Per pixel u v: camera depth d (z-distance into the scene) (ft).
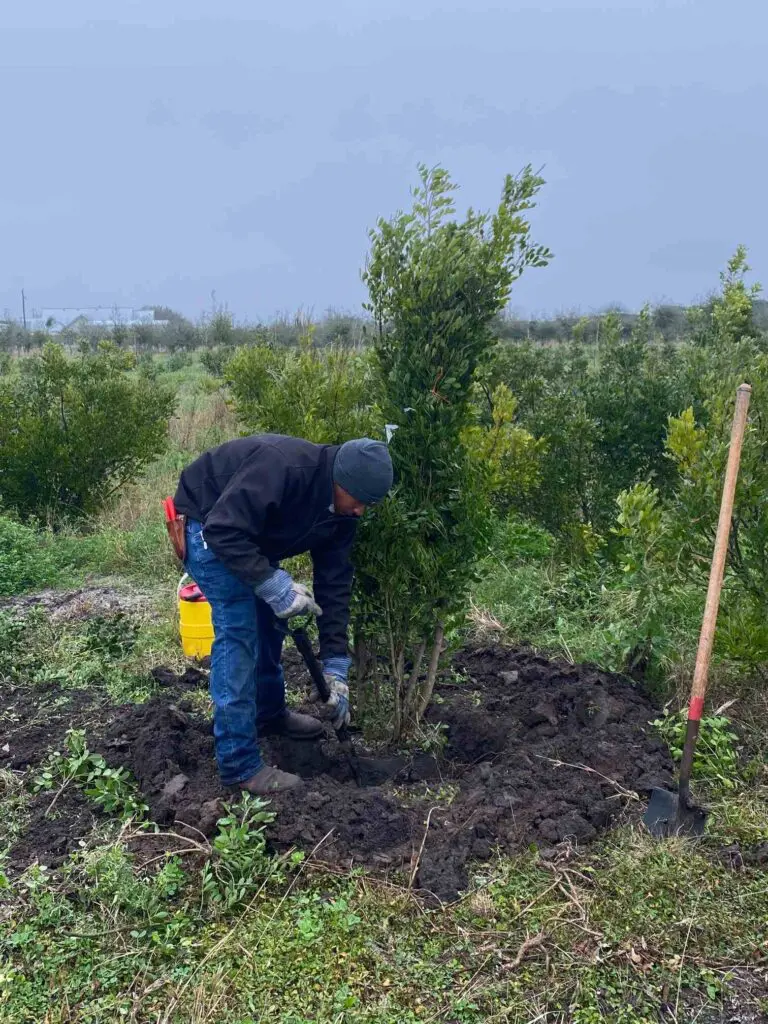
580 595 20.52
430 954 9.65
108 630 18.79
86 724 14.99
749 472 14.25
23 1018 8.83
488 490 14.46
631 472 23.41
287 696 16.02
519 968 9.50
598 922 10.12
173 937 9.88
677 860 11.11
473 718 14.61
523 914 10.19
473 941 9.86
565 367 34.35
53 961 9.52
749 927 10.12
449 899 10.45
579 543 22.56
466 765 14.20
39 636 19.22
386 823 11.58
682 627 17.69
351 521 12.42
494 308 12.85
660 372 25.50
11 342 126.93
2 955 9.68
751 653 14.26
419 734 14.14
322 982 9.29
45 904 10.18
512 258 12.62
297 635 12.25
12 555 24.98
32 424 30.83
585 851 11.35
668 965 9.57
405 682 14.92
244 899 10.43
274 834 11.24
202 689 16.43
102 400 31.81
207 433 44.06
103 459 31.78
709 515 14.48
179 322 139.74
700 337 35.45
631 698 15.69
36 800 12.70
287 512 11.82
